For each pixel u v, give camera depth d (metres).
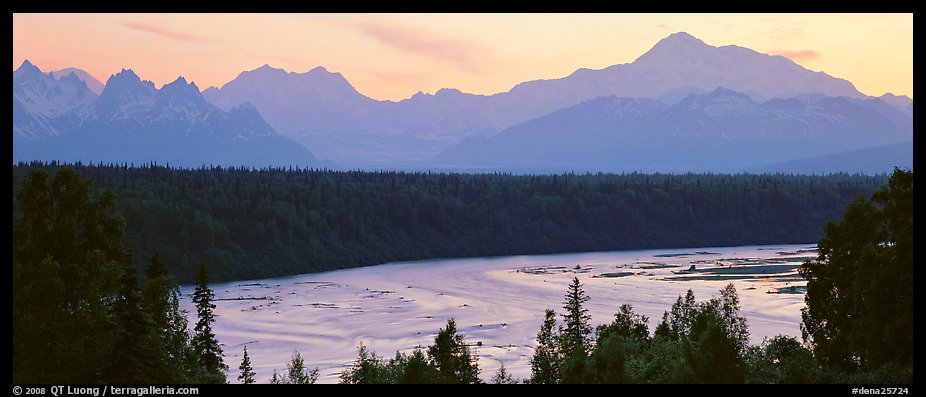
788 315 139.12
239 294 182.88
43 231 62.81
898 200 64.56
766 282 188.88
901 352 59.06
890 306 60.00
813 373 60.12
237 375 105.38
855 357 69.38
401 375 68.38
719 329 61.25
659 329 84.19
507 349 120.44
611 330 80.12
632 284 189.50
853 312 68.31
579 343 79.06
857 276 64.00
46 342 58.16
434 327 139.00
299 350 122.69
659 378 63.09
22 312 58.03
